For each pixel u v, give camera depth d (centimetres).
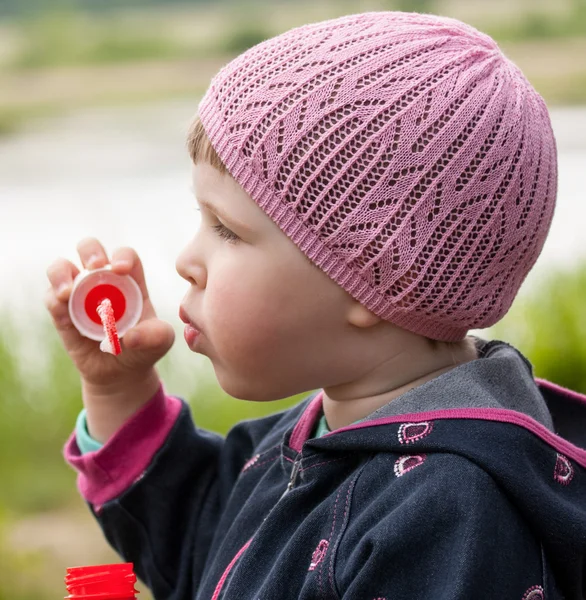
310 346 172
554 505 153
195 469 205
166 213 689
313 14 1097
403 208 164
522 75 181
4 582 374
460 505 149
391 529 149
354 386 177
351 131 163
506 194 167
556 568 156
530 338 435
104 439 205
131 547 205
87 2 1303
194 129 178
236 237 173
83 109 1042
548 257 534
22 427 524
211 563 188
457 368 169
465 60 171
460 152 164
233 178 170
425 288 167
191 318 180
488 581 145
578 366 422
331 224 165
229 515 191
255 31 1088
